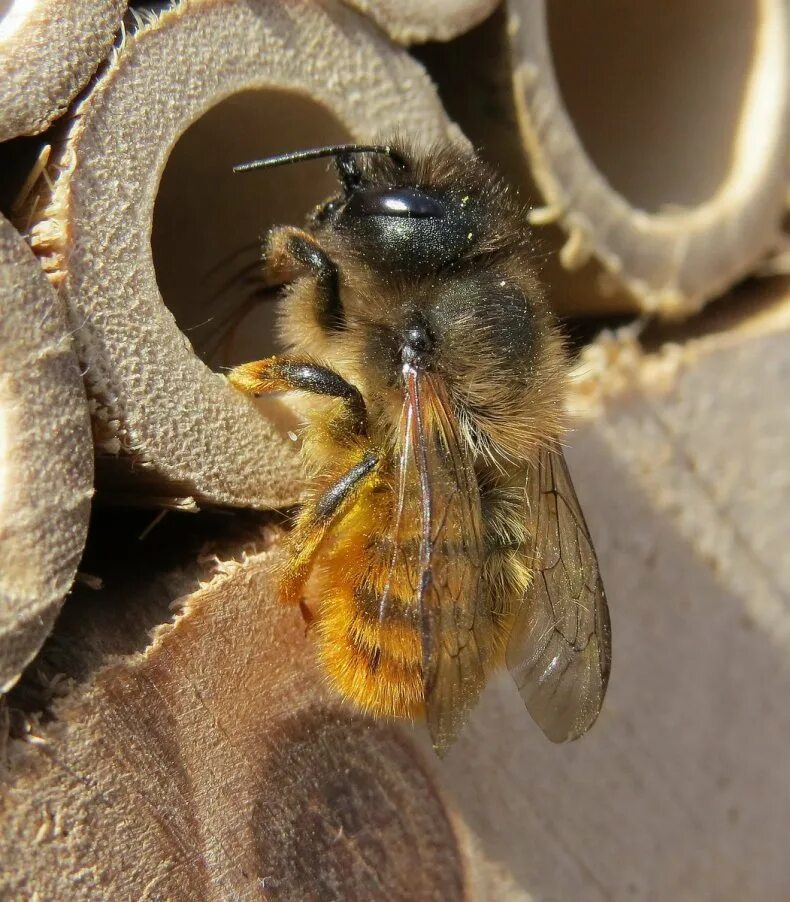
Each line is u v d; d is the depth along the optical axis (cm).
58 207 6
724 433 7
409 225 6
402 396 6
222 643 6
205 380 6
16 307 5
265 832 6
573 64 7
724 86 7
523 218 6
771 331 7
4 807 6
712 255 7
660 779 7
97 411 6
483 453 6
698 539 7
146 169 6
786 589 7
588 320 7
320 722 6
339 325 6
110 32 6
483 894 6
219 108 6
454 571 6
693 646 7
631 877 7
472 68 7
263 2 6
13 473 5
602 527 7
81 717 6
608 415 7
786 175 7
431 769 6
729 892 7
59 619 6
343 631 6
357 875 6
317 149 6
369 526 6
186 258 7
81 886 6
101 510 6
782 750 7
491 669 6
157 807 6
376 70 6
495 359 6
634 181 7
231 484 6
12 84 6
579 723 6
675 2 7
